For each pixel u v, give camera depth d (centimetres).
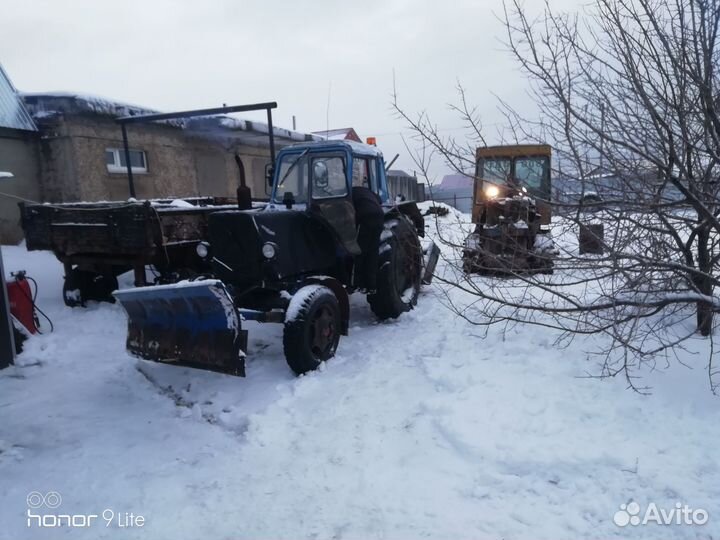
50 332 562
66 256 631
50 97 926
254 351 501
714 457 265
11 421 374
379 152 607
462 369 395
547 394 343
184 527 254
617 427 300
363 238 525
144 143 1091
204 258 486
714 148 305
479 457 289
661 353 375
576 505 247
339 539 239
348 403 369
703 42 278
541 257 362
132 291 416
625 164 312
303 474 293
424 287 707
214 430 356
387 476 282
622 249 321
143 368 471
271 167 584
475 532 235
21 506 275
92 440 345
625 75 296
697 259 364
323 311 438
